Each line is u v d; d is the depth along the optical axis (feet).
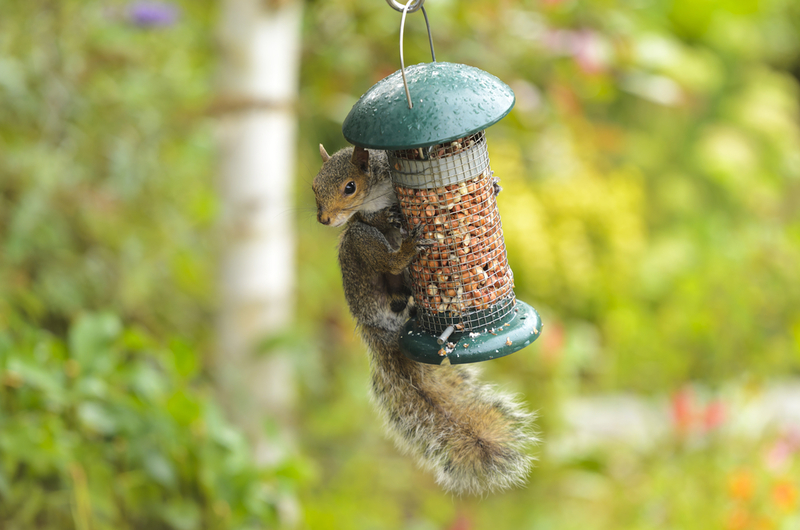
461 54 28.68
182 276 27.81
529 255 37.91
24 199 22.24
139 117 26.14
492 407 13.89
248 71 24.02
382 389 14.35
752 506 23.45
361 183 13.60
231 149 24.95
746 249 41.70
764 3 51.37
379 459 30.86
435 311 13.12
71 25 24.95
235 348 25.64
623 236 40.93
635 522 25.88
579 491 28.73
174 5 29.43
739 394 28.84
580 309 39.60
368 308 14.19
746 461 24.88
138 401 15.84
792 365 38.42
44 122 24.31
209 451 16.42
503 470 13.19
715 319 38.32
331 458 30.32
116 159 24.84
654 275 42.42
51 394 15.08
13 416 15.42
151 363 22.57
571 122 34.94
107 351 16.16
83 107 24.94
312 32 29.30
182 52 29.19
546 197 39.81
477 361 12.34
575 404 33.96
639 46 30.81
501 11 28.25
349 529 24.57
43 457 14.55
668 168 49.21
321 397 33.45
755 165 49.67
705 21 47.60
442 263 12.94
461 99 11.17
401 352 14.32
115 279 25.98
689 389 29.84
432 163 12.55
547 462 28.66
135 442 15.74
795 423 27.07
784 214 48.67
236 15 23.90
